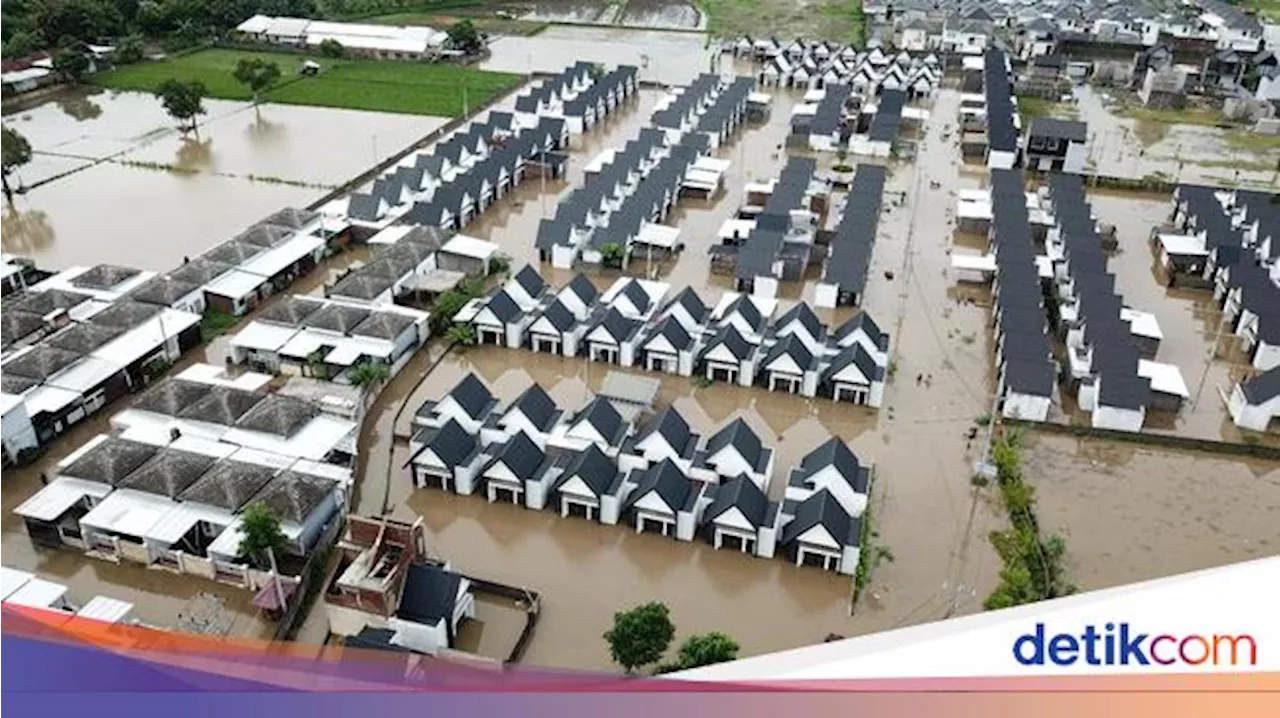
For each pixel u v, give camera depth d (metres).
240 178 102.56
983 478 59.59
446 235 83.81
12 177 101.38
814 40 158.75
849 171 106.19
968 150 111.38
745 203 96.75
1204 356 73.88
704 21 172.00
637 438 59.12
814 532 51.41
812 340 69.88
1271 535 56.03
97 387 64.12
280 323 70.50
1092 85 141.25
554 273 83.75
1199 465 62.06
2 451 58.91
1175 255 85.62
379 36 147.38
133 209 95.00
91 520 51.75
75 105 124.56
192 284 75.06
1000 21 160.12
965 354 73.06
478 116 122.00
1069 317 74.19
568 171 106.19
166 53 145.00
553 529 55.53
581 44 157.50
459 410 60.66
